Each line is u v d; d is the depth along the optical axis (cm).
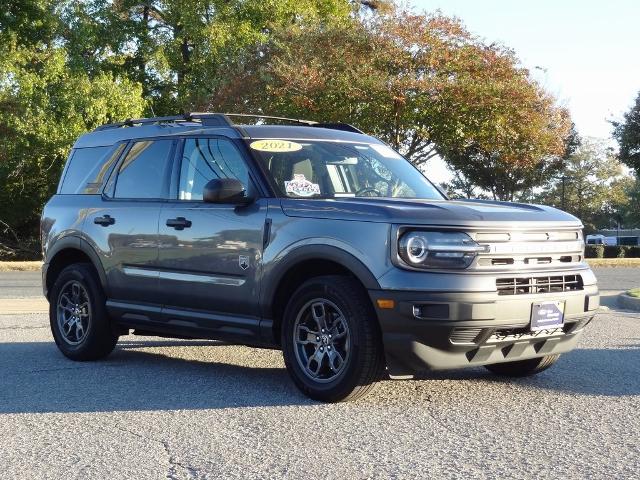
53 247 796
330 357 577
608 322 1089
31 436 498
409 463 438
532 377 678
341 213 578
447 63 2644
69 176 817
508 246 565
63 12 3566
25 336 938
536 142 2739
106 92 3219
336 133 716
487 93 2558
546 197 7975
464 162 4481
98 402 589
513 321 557
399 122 2638
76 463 442
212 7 3625
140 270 706
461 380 664
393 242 546
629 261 3080
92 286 752
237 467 432
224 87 2936
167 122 747
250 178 639
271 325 613
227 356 796
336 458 448
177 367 733
